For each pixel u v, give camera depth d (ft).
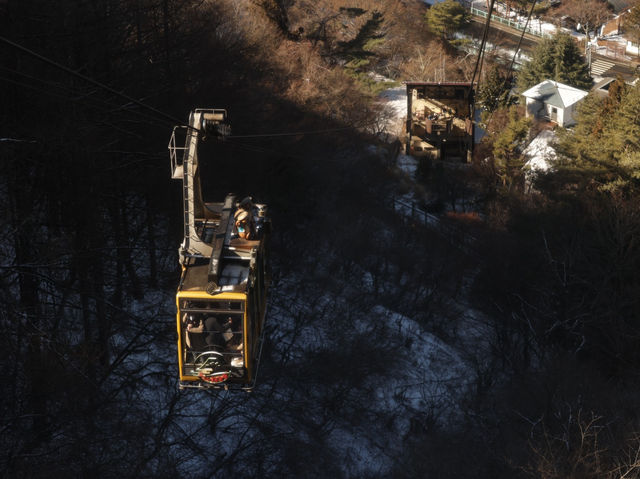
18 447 75.31
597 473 85.56
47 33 79.71
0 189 73.87
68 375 75.51
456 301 147.33
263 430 104.83
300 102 164.96
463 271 153.79
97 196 83.97
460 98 120.26
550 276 130.72
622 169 145.59
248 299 38.81
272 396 109.50
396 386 122.72
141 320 95.40
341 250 149.48
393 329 134.82
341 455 107.96
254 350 41.63
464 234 166.09
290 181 143.02
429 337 136.46
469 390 122.01
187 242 41.32
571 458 89.30
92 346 82.74
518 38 347.77
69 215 82.43
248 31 158.92
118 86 95.25
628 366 117.80
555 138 225.35
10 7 74.38
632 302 117.91
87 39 87.35
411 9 315.17
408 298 145.18
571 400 104.01
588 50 331.16
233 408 105.91
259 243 41.27
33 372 71.97
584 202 142.72
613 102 164.04
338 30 255.09
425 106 120.57
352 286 142.41
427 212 179.11
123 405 89.61
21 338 75.56
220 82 122.31
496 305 136.77
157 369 99.66
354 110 192.13
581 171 151.84
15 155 74.02
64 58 84.69
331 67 222.89
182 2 112.68
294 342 119.96
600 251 125.70
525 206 160.86
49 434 77.25
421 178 193.26
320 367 116.67
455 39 312.09
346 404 115.65
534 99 261.24
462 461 103.81
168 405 97.09
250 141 130.00
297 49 196.75
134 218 105.19
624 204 127.85
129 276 97.30
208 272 39.83
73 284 88.17
